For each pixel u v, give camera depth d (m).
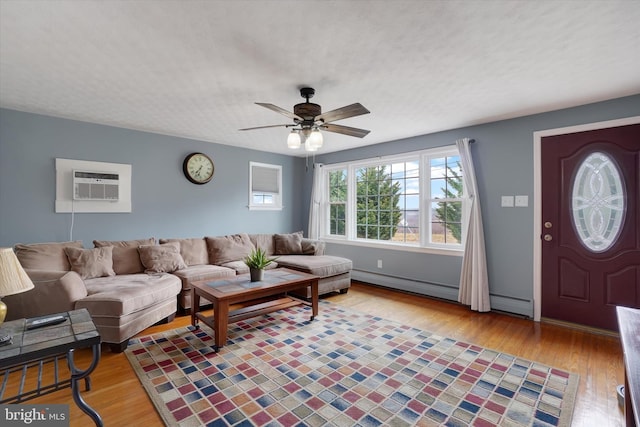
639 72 2.34
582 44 1.95
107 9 1.62
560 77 2.44
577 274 3.09
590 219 3.02
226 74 2.41
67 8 1.61
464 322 3.24
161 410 1.78
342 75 2.43
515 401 1.89
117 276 3.34
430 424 1.69
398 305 3.83
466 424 1.69
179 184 4.44
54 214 3.49
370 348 2.61
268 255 4.81
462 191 3.99
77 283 2.60
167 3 1.57
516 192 3.45
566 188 3.15
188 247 4.10
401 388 2.02
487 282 3.59
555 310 3.21
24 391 1.94
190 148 4.54
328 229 5.75
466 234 3.92
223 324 2.61
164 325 3.14
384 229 4.88
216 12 1.64
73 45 1.99
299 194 6.04
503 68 2.30
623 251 2.86
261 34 1.86
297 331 2.98
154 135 4.20
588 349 2.61
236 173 5.09
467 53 2.08
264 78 2.48
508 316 3.44
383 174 4.91
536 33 1.84
